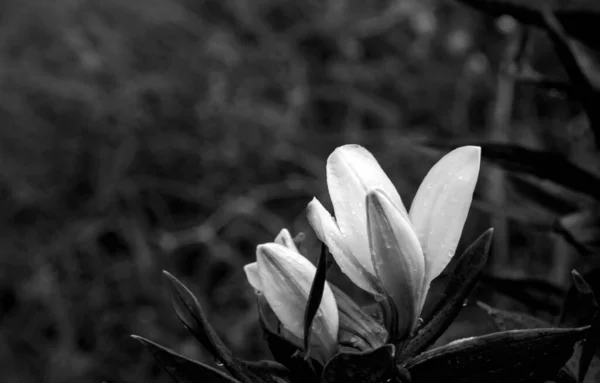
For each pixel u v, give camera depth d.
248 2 2.46
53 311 1.85
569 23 0.61
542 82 0.63
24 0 2.47
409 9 2.30
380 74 2.29
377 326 0.47
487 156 0.58
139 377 1.74
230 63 2.27
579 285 0.47
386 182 0.47
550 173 0.58
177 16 2.47
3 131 2.22
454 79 2.17
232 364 0.46
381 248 0.46
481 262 0.47
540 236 1.10
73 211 2.10
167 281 0.46
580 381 0.47
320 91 2.23
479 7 0.61
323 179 1.93
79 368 1.74
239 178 2.08
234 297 1.86
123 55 2.37
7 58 2.39
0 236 2.05
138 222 2.03
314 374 0.47
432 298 0.53
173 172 2.15
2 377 1.80
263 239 1.93
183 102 2.26
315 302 0.45
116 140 2.17
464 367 0.44
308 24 2.38
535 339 0.44
